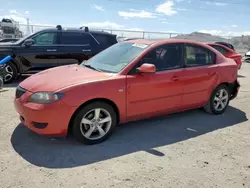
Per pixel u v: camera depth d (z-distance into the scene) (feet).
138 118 13.94
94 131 12.56
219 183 9.70
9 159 10.80
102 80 12.29
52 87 11.66
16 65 26.58
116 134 13.84
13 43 26.68
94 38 29.71
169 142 13.09
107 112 12.67
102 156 11.39
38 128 11.61
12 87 24.48
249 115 17.93
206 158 11.54
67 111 11.47
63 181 9.41
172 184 9.48
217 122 16.24
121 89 12.69
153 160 11.18
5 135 13.07
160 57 14.43
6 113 16.39
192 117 16.98
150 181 9.61
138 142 12.96
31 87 12.14
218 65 16.93
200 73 15.80
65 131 11.78
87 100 11.80
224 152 12.19
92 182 9.40
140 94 13.42
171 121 16.11
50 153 11.46
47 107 11.24
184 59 15.38
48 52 27.37
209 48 16.87
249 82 32.68
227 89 17.79
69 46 28.30
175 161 11.17
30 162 10.63
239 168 10.82
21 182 9.26
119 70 13.26
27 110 11.59
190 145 12.82
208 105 17.20
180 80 14.87
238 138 13.89
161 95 14.24
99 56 15.92
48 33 27.48
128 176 9.86
